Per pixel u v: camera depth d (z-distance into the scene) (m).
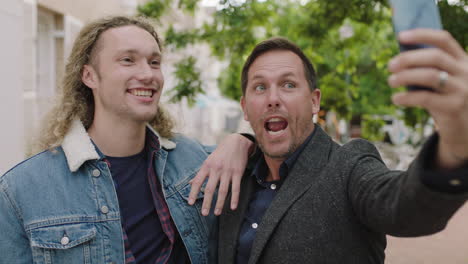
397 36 0.86
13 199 1.91
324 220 1.52
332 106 7.59
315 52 6.93
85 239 1.95
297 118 1.78
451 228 6.55
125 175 2.13
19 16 4.62
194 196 1.81
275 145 1.78
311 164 1.68
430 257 5.10
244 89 1.95
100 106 2.13
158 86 2.13
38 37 6.26
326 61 7.66
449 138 0.85
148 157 2.20
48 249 1.90
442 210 0.98
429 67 0.78
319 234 1.51
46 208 1.94
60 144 2.11
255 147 1.99
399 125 13.54
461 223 6.86
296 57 1.83
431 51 0.77
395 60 0.80
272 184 1.81
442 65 0.77
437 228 1.06
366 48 7.90
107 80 2.07
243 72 1.95
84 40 2.17
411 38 0.78
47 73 6.32
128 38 2.08
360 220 1.44
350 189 1.46
